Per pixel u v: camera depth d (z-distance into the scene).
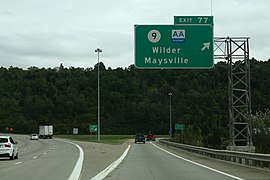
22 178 19.41
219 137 60.66
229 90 35.69
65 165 27.70
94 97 146.38
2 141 34.59
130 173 21.70
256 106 79.38
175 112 128.12
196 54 33.66
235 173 21.66
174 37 33.59
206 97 100.88
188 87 128.38
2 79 157.25
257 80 82.12
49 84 153.88
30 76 159.88
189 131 75.06
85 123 137.38
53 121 143.25
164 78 143.38
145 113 137.25
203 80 117.12
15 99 151.12
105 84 149.00
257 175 20.52
